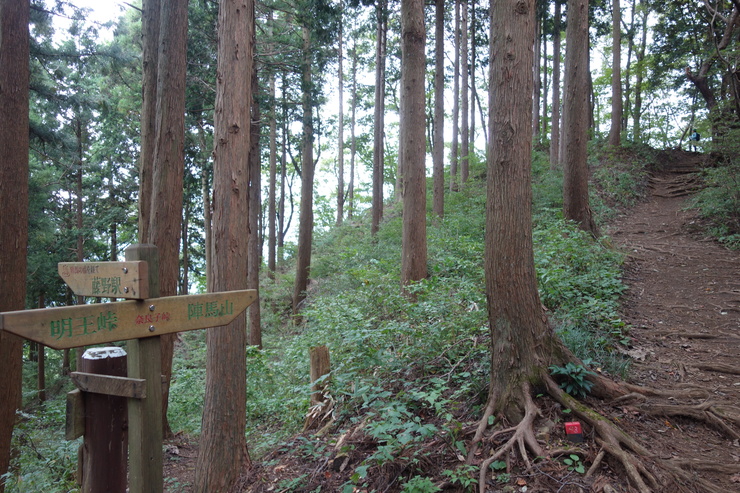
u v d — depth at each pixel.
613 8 19.44
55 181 18.67
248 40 4.77
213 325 2.68
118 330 2.26
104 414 2.53
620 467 3.61
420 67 9.24
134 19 19.52
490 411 4.25
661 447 3.91
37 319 1.99
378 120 19.06
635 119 23.83
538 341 4.42
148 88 7.57
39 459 5.98
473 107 25.45
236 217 4.65
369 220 22.67
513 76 4.38
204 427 4.59
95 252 22.55
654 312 7.14
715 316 6.88
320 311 8.59
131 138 19.88
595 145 19.91
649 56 24.77
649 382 5.02
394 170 34.81
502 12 4.42
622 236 11.93
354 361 5.98
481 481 3.53
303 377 7.51
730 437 4.14
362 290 8.84
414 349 5.64
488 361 5.11
